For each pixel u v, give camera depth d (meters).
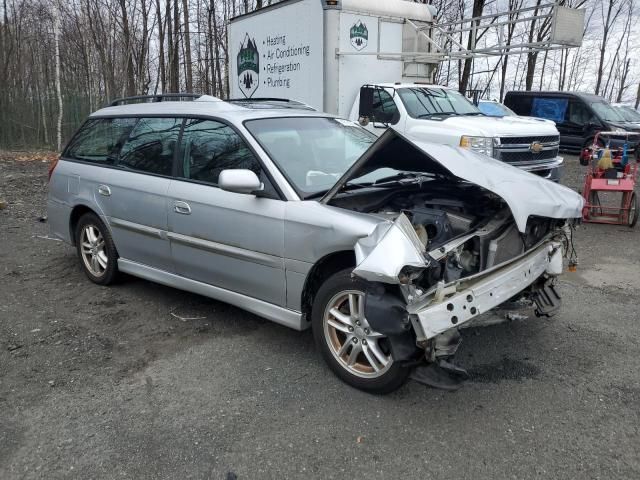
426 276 3.16
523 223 3.22
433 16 10.53
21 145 22.30
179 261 4.50
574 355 3.89
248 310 4.08
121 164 5.06
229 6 25.97
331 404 3.31
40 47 27.48
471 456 2.82
